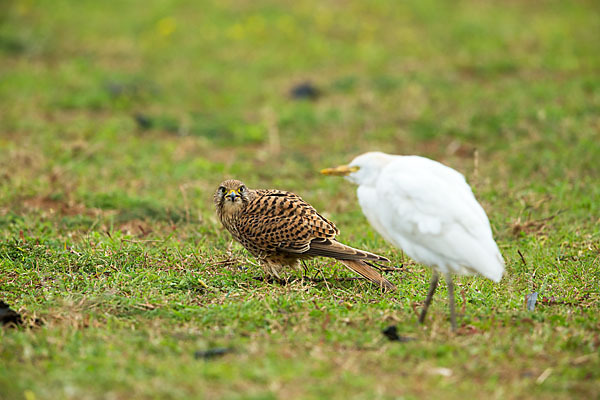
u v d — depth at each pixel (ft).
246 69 75.36
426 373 23.91
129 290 31.30
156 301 29.96
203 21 87.30
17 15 86.22
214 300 30.66
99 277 32.60
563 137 53.62
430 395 22.50
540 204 42.39
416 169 26.61
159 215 42.24
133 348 25.64
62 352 25.12
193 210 43.16
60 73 71.41
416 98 64.59
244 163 53.11
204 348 25.55
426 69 73.05
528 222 39.22
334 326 27.68
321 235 32.71
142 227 40.65
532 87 65.57
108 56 77.30
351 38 83.61
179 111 64.80
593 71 71.00
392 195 26.48
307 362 24.52
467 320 28.35
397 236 27.12
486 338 26.53
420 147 55.77
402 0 93.71
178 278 32.58
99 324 27.73
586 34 83.35
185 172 50.29
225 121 62.44
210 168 51.65
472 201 26.91
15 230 38.91
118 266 34.17
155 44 80.79
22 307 29.09
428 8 91.56
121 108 64.95
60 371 23.49
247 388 22.58
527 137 54.65
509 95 63.72
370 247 37.76
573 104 59.67
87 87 68.13
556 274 33.45
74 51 78.23
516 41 80.38
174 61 76.64
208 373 23.41
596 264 34.30
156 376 23.43
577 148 50.93
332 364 24.38
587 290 31.68
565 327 27.63
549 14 91.56
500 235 38.83
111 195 44.86
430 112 61.36
